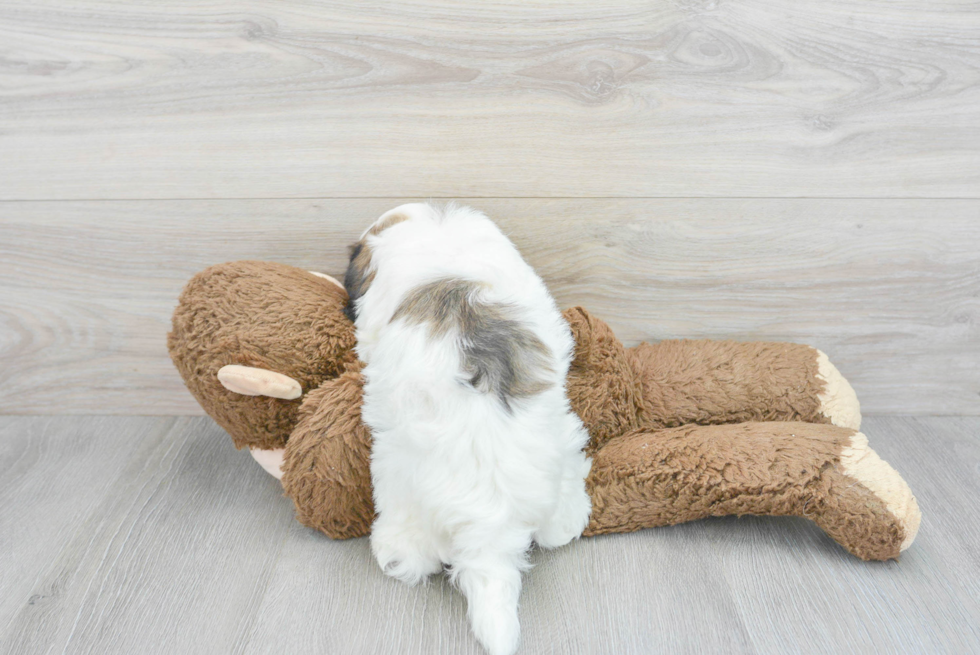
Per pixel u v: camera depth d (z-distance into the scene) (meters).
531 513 0.95
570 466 1.06
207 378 1.09
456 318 0.96
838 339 1.38
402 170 1.25
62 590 1.03
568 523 1.06
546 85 1.18
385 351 0.98
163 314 1.38
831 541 1.10
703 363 1.24
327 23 1.15
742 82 1.18
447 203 1.20
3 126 1.22
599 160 1.23
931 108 1.19
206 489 1.24
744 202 1.26
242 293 1.10
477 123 1.21
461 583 0.96
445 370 0.93
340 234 1.30
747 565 1.05
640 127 1.21
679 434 1.11
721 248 1.30
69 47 1.17
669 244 1.30
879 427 1.41
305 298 1.11
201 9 1.14
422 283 1.00
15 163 1.25
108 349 1.41
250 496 1.23
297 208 1.28
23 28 1.15
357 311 1.08
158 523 1.16
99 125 1.22
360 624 0.96
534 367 0.98
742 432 1.09
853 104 1.19
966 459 1.30
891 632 0.94
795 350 1.27
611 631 0.94
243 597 1.01
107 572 1.06
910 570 1.04
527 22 1.14
